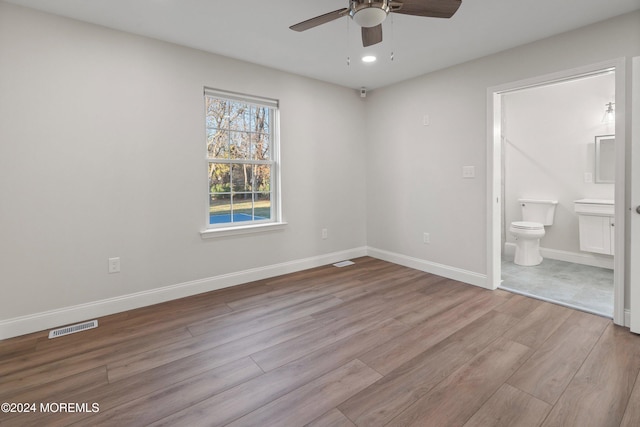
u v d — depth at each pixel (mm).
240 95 3467
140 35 2852
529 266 4176
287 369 1983
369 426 1518
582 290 3262
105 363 2057
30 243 2463
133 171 2875
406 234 4199
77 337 2398
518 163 4688
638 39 2363
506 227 4828
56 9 2414
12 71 2350
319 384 1833
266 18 2543
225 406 1661
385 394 1742
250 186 3709
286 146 3865
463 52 3164
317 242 4238
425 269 3990
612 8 2342
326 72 3801
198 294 3285
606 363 1994
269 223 3820
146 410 1635
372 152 4586
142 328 2539
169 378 1898
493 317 2678
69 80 2559
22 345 2283
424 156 3898
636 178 2295
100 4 2340
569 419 1542
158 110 2977
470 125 3410
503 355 2104
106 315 2789
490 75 3219
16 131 2377
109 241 2787
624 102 2424
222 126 3484
